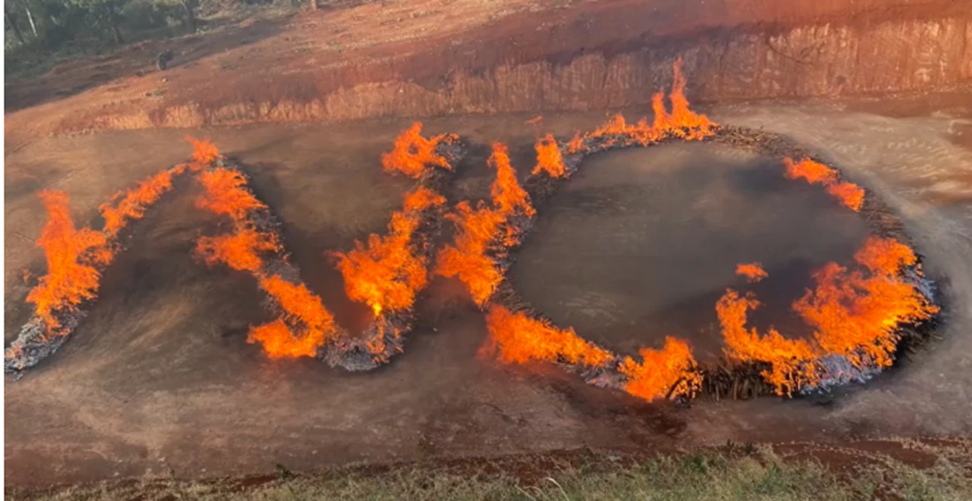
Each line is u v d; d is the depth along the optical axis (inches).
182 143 1296.8
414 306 817.5
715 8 1321.4
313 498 568.4
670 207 974.4
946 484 530.3
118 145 1302.9
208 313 830.5
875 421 629.0
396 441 648.4
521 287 839.1
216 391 719.7
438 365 733.3
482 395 693.3
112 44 1758.1
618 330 754.8
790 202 959.0
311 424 673.6
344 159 1190.3
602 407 669.9
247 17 1860.2
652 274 839.7
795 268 826.2
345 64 1389.0
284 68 1425.9
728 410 656.4
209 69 1486.2
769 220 923.4
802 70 1278.3
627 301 796.6
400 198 1051.3
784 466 568.1
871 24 1242.6
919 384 661.3
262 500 570.9
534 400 683.4
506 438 643.5
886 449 592.4
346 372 733.9
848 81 1263.5
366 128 1306.6
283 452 644.7
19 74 1605.6
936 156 1027.3
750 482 542.9
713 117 1240.2
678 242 896.3
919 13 1218.0
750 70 1296.8
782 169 1040.2
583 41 1333.7
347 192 1080.8
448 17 1566.2
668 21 1331.2
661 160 1102.4
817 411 645.9
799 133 1144.2
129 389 730.2
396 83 1350.9
